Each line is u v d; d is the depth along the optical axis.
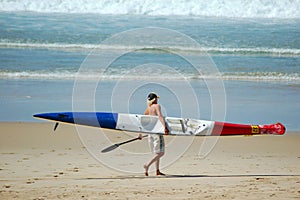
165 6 94.88
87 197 23.59
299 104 52.16
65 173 28.98
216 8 95.44
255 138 40.50
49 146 36.31
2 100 50.44
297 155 35.50
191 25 87.25
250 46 78.44
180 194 24.34
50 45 75.50
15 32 80.25
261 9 95.56
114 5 94.56
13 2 93.38
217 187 25.84
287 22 92.69
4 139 37.97
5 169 29.67
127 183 26.58
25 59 68.12
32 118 44.69
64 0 94.88
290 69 68.56
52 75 61.31
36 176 28.03
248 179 27.91
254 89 58.28
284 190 25.38
